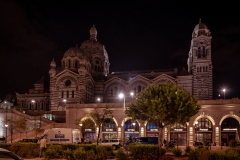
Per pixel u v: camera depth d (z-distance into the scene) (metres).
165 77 100.12
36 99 113.88
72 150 34.78
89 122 77.69
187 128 74.81
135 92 103.19
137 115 41.00
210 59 98.69
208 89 97.38
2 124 86.81
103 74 118.25
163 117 36.75
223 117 72.81
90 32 123.00
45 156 33.59
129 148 34.12
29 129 86.62
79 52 108.44
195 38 101.50
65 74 102.19
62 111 96.94
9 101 131.88
